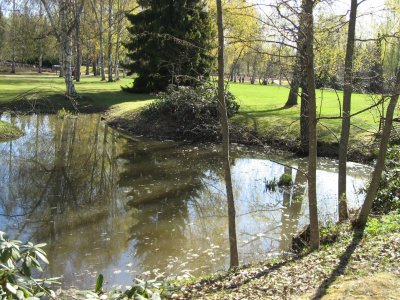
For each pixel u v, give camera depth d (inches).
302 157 786.8
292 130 889.5
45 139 924.6
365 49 440.5
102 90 1526.8
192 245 409.4
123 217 482.3
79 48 1975.9
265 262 328.2
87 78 2281.0
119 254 387.2
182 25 1104.2
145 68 1341.0
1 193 557.9
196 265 366.0
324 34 377.7
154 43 1231.5
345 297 210.2
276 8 263.1
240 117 990.4
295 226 454.3
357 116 898.1
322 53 338.3
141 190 590.9
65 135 973.8
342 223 385.4
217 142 924.6
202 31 966.4
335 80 362.0
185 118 987.3
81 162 742.5
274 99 1290.6
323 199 541.0
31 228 444.1
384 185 442.9
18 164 710.5
